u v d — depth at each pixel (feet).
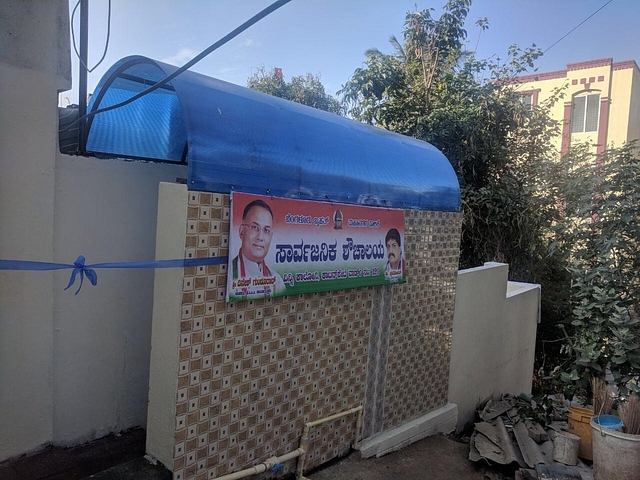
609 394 16.53
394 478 13.15
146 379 11.48
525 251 31.12
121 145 12.01
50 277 9.51
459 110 29.32
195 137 9.13
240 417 10.36
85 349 10.25
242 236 9.87
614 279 18.93
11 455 9.25
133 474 9.07
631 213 18.90
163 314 9.34
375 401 14.42
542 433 17.87
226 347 9.91
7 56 8.70
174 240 9.13
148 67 10.37
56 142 9.46
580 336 21.53
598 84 53.78
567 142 52.37
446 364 17.71
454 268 17.57
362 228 12.98
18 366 9.18
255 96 11.55
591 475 15.21
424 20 32.91
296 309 11.48
